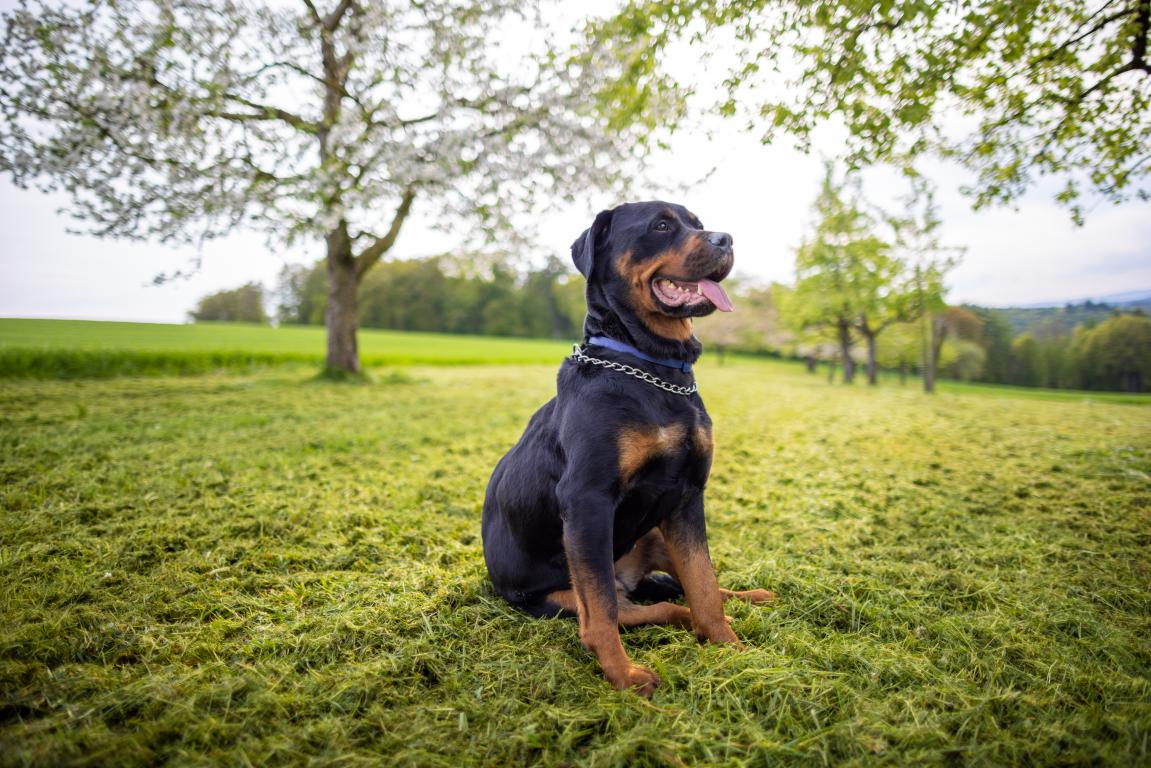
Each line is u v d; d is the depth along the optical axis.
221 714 2.04
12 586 2.95
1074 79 4.89
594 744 1.91
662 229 2.71
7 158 10.47
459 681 2.26
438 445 7.41
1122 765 1.77
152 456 6.09
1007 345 19.70
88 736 1.86
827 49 4.47
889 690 2.21
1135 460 5.51
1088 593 3.04
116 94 10.36
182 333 32.25
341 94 11.84
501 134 11.73
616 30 5.48
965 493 5.01
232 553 3.59
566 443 2.53
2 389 11.68
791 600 2.96
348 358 15.71
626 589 3.08
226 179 11.64
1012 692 2.13
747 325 46.47
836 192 24.78
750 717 2.03
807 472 6.09
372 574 3.34
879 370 42.66
